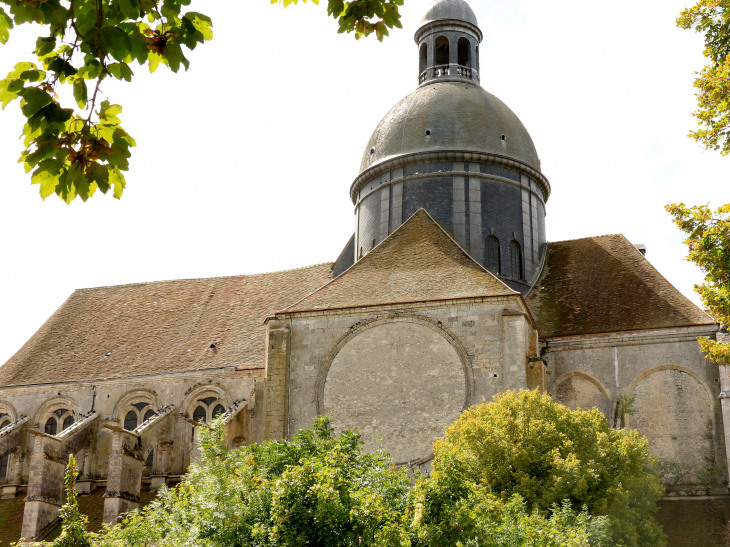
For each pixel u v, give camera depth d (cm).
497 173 4538
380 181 4631
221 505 2103
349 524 1956
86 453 4506
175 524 2186
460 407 3397
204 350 4725
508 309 3481
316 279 5000
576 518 2561
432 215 4425
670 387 3725
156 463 4353
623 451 2942
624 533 2781
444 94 4781
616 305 4069
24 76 945
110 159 998
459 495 1981
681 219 2317
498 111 4769
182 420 4450
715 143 2341
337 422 3500
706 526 3325
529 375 3441
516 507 2427
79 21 955
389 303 3616
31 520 3997
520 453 2811
